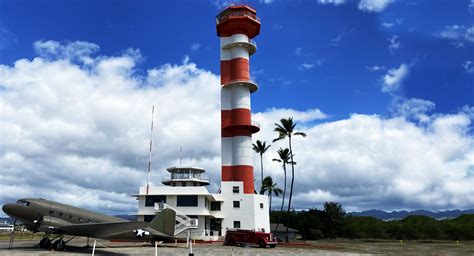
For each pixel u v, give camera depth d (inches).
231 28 2364.7
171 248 1298.0
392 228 3284.9
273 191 2933.1
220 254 1068.5
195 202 1889.8
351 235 3368.6
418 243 2488.9
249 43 2314.2
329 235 3378.4
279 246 1665.8
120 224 1069.1
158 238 1198.3
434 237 3122.5
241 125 2177.7
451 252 1445.6
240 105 2229.3
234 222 2018.9
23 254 937.5
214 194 2043.6
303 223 3284.9
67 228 1112.8
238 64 2309.3
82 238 1839.3
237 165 2160.4
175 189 1892.2
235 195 2055.9
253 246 1558.8
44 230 1115.9
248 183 2133.4
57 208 1178.6
